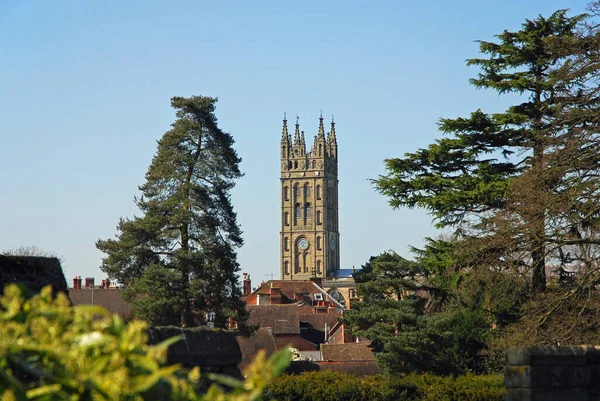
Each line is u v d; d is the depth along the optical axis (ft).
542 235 139.44
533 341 131.75
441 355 186.19
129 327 18.43
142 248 206.69
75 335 18.34
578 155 139.95
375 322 216.74
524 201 140.87
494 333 161.99
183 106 219.82
